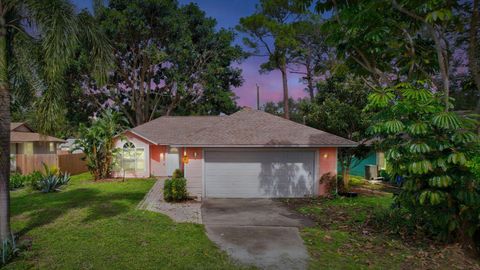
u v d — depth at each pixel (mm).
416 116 6078
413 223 7168
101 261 5586
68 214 9164
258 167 12883
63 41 5996
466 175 5586
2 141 6133
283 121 14133
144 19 24312
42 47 6355
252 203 11633
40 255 5820
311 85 27984
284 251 6293
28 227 7703
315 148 12875
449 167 5676
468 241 6074
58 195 12594
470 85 7172
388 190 14438
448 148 5711
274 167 12906
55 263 5480
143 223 8164
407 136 6305
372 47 6824
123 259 5688
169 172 19500
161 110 30672
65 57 6086
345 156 14859
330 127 14320
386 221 7816
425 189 6008
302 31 25297
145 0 23797
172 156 19531
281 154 12922
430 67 7277
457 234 6281
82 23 6836
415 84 7176
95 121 18422
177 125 21594
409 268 5461
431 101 5922
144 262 5578
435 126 5824
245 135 12852
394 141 6457
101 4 7484
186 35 25656
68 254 5875
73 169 20750
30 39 6578
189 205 11133
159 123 21938
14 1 6066
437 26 6801
